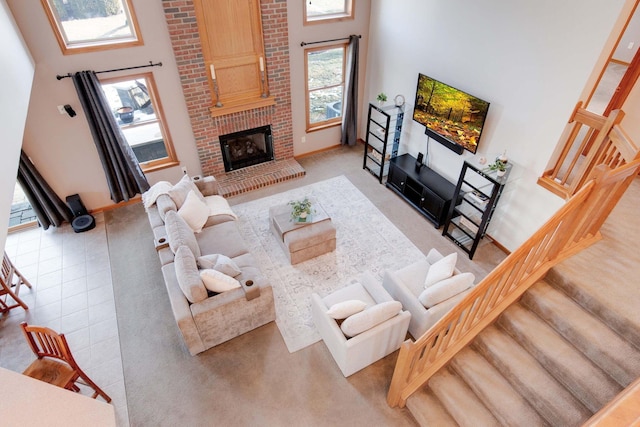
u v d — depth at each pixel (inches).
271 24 225.5
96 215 238.1
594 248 137.1
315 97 276.7
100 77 200.4
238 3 211.6
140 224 230.4
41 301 181.6
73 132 210.2
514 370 119.0
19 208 235.3
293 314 174.1
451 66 204.1
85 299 182.7
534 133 172.4
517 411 114.9
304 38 243.6
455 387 128.0
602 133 145.3
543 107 165.2
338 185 262.7
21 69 151.8
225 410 139.7
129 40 199.8
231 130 251.6
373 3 247.6
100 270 198.7
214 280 149.3
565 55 150.5
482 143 201.2
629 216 153.2
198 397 143.8
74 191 227.6
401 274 167.6
